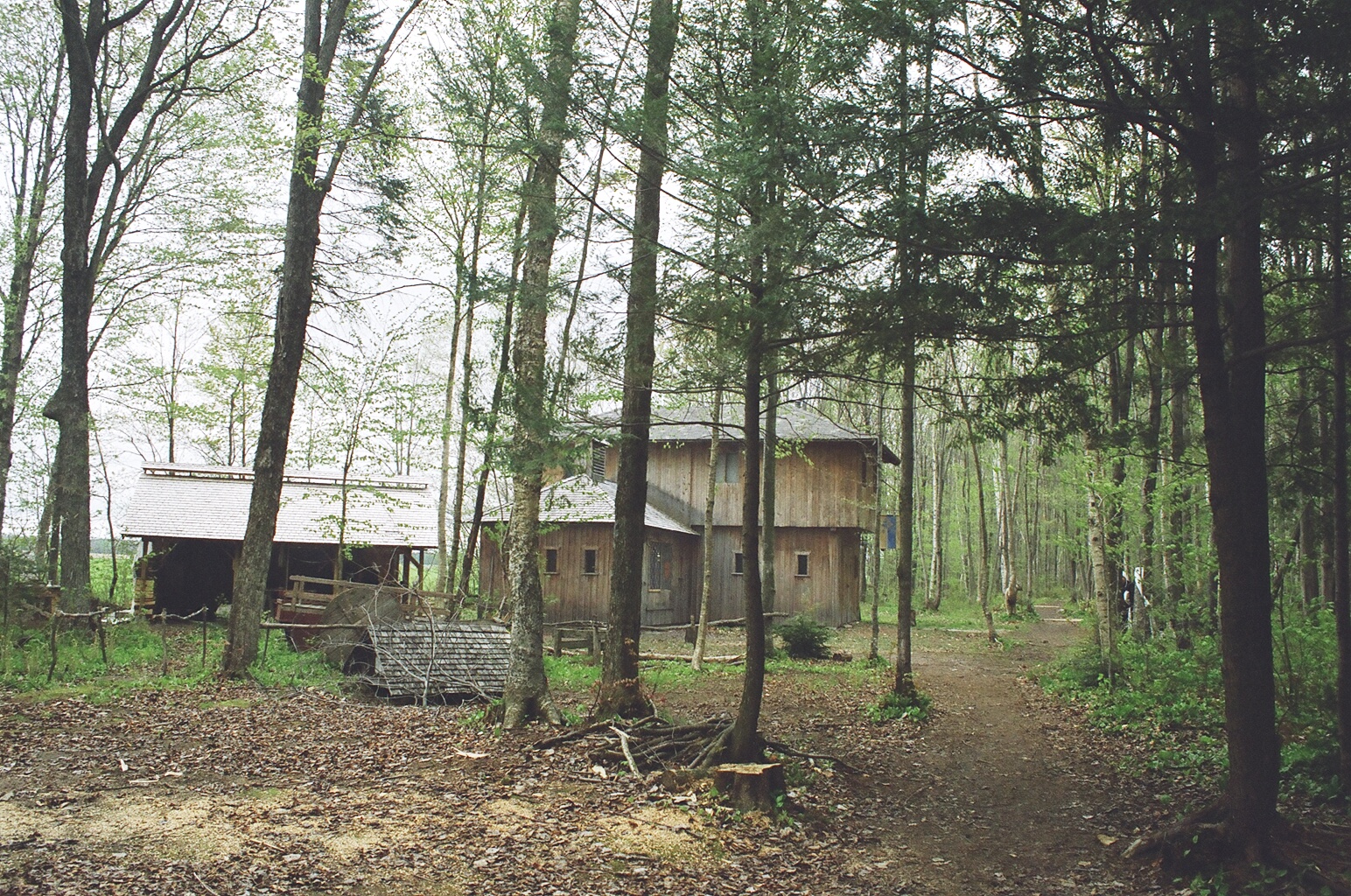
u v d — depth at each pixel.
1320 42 5.63
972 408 8.09
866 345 7.32
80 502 17.34
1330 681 9.97
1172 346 9.72
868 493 30.81
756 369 8.48
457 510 21.91
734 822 8.09
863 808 8.93
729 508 30.69
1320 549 14.02
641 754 9.64
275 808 7.78
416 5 17.12
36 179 23.45
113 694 12.57
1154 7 6.08
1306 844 6.88
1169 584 14.78
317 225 16.19
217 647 18.08
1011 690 16.16
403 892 6.15
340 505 25.06
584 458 8.94
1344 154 6.84
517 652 11.56
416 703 13.70
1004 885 6.98
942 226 6.67
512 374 9.26
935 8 6.15
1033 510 47.91
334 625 16.44
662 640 24.58
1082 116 6.86
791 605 30.50
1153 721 11.94
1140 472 14.16
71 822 7.08
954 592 49.84
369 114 16.23
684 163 8.24
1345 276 7.69
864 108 6.72
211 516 24.52
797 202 7.18
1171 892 6.59
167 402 29.80
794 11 7.29
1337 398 8.35
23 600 16.22
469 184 19.08
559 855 7.02
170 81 19.88
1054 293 7.33
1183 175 7.47
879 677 17.38
